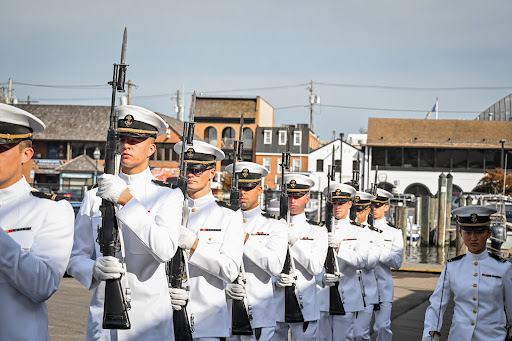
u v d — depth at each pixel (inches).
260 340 279.0
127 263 185.6
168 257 177.8
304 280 319.9
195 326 233.1
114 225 173.2
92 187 206.7
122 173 197.9
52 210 159.2
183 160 213.3
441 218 1205.7
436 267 818.2
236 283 259.9
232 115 2507.4
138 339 185.2
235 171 283.9
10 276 145.3
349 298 360.5
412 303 561.6
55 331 393.1
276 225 292.4
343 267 363.9
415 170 2420.0
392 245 415.2
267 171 298.8
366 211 418.6
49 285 153.2
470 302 247.8
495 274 246.8
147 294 186.5
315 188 2432.3
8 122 152.6
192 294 235.1
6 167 154.3
